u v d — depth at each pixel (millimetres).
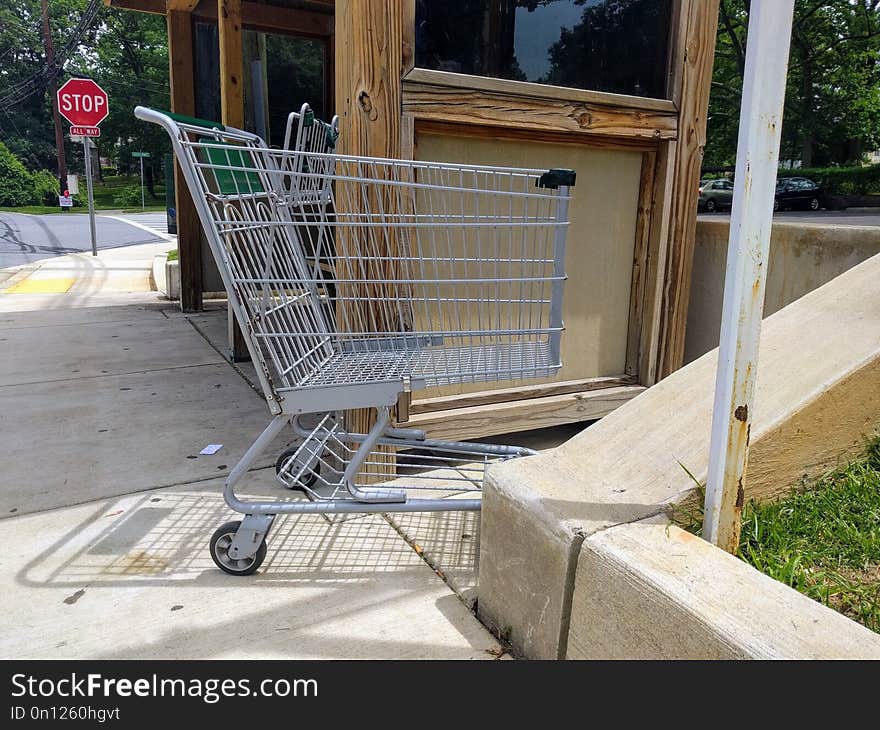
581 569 1670
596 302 3768
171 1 6066
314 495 2445
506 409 3449
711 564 1534
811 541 1893
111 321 6758
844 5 26938
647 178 3705
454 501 2434
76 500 2889
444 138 3104
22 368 4992
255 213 2328
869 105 28031
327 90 6293
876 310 2535
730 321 1574
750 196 1509
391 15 2746
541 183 2369
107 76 48250
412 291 3064
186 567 2387
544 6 3293
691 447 2037
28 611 2105
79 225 24125
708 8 3531
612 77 3541
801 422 2098
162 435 3676
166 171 8242
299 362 2387
